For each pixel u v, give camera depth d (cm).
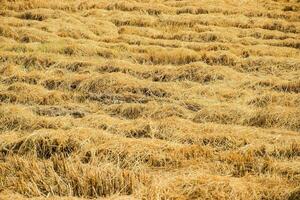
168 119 937
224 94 1087
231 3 2003
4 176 749
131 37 1531
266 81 1150
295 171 752
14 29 1534
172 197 673
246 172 755
